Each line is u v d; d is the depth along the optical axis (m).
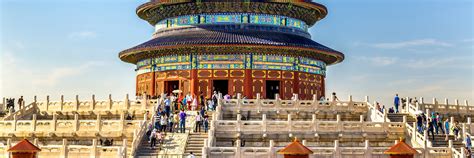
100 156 63.41
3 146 65.94
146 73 110.12
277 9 107.88
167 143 67.88
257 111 78.31
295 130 69.88
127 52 108.12
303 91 106.62
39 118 86.69
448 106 90.94
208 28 106.50
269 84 105.00
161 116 72.56
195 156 64.19
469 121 80.19
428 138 71.69
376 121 78.12
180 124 72.19
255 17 107.12
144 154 65.38
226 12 107.00
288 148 55.50
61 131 73.31
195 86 103.12
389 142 71.94
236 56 103.25
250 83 102.69
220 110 76.81
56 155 63.84
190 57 104.06
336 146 62.28
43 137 73.88
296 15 110.75
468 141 71.12
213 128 67.69
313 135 70.00
